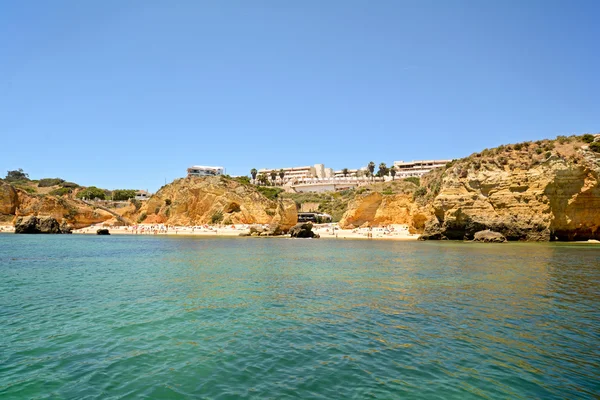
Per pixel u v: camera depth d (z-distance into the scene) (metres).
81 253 39.25
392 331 11.41
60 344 10.23
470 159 63.47
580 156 52.97
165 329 11.62
